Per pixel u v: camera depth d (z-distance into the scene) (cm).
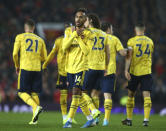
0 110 5647
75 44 2456
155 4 10088
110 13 9450
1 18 8569
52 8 9244
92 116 2555
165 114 5241
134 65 2975
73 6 9406
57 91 6034
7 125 2666
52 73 6450
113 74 2806
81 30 2386
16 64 2898
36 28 8506
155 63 7294
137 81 2994
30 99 2766
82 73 2420
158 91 5994
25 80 2847
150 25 9050
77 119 3672
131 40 2983
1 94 5894
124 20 9262
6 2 9256
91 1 9688
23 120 3353
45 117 3928
